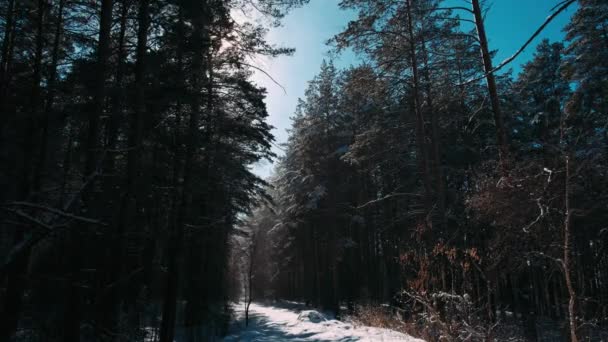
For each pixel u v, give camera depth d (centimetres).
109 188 651
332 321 1681
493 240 881
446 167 1680
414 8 1359
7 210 294
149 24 869
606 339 639
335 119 2812
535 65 2419
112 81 807
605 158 786
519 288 1795
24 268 623
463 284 777
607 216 810
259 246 4350
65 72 929
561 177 698
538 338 1316
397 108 1733
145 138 898
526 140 1917
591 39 1664
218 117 1264
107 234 641
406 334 1052
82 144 844
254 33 1006
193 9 862
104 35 698
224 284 2522
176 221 1202
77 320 621
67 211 376
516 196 785
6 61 866
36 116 829
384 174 1980
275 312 3102
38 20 884
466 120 1719
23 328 760
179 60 1009
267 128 1611
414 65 1428
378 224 2342
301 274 4153
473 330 682
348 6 1369
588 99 1522
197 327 1678
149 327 1389
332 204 2689
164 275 1414
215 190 1324
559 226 707
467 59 1352
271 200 2088
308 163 2852
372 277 2719
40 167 849
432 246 1042
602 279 900
